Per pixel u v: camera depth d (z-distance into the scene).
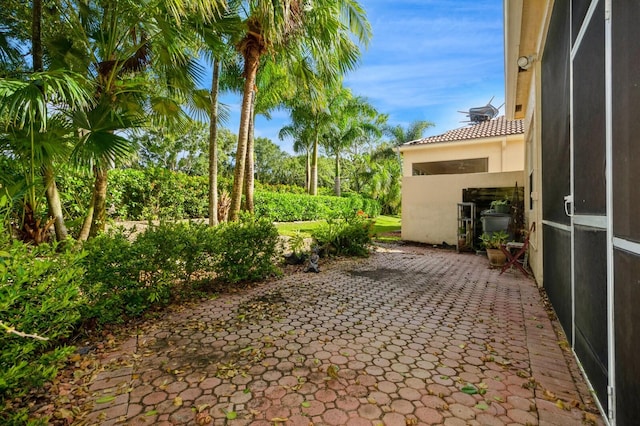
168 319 3.40
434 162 12.47
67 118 4.65
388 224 19.20
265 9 5.93
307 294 4.41
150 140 22.48
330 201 19.42
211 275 4.57
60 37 5.96
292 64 8.71
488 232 7.68
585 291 2.28
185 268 4.01
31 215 5.57
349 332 3.11
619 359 1.66
